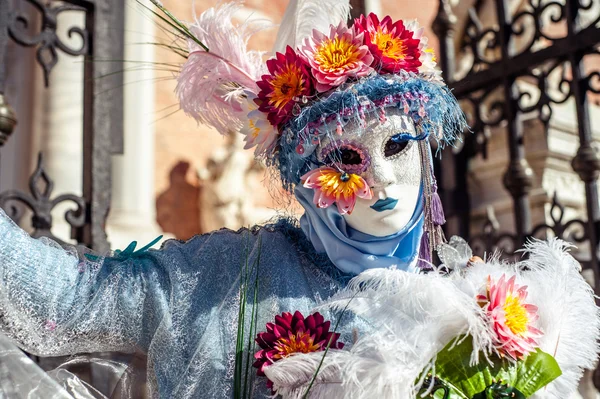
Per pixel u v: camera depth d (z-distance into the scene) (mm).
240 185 3721
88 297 1370
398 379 1204
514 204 3736
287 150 1573
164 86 3688
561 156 4238
